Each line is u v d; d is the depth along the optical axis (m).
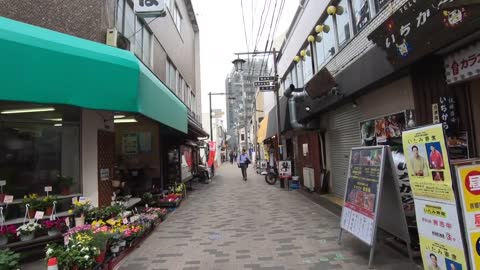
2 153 6.70
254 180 23.39
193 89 24.91
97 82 5.79
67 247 5.09
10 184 6.75
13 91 5.00
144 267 5.73
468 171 3.82
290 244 6.73
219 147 60.44
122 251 6.24
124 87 6.10
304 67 16.31
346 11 10.39
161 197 12.21
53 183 7.27
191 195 15.94
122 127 13.54
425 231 4.36
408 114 7.18
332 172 12.89
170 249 6.77
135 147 13.48
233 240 7.26
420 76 6.68
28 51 5.13
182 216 10.41
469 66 5.38
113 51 6.29
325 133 13.57
